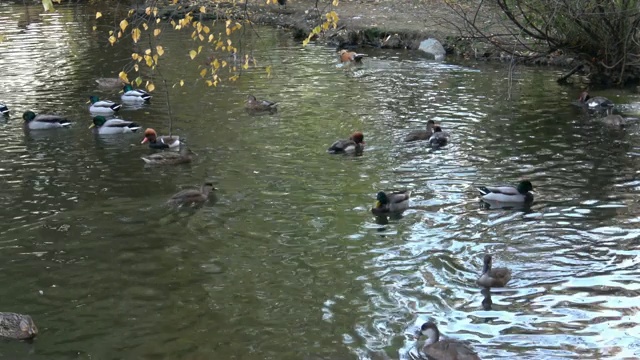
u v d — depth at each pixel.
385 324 11.26
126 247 13.98
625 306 11.59
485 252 13.64
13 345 10.82
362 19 37.81
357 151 19.69
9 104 24.91
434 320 11.35
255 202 16.12
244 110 23.84
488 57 31.88
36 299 12.13
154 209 15.76
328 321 11.37
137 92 25.14
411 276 12.79
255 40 36.22
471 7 35.00
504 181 17.34
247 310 11.71
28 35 37.28
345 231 14.65
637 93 26.30
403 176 17.77
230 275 12.89
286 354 10.49
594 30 26.67
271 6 42.53
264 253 13.72
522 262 13.19
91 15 43.81
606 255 13.38
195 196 16.09
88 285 12.56
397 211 15.61
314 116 23.06
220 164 18.64
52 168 18.52
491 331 10.99
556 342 10.64
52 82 27.98
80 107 24.62
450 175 17.80
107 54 32.75
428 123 21.03
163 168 18.42
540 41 28.72
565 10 25.56
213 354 10.52
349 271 12.98
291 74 29.03
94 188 17.05
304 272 12.98
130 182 17.44
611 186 16.92
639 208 15.55
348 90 26.41
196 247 13.97
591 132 21.34
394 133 21.27
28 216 15.42
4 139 21.09
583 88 27.02
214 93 26.11
